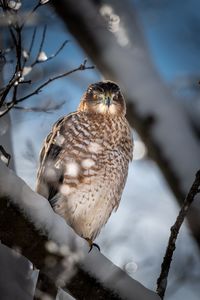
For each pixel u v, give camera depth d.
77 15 12.95
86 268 7.88
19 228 7.41
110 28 12.84
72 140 10.80
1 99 7.73
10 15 8.19
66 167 10.64
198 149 12.53
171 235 8.38
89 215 10.75
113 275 7.98
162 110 12.70
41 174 10.59
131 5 13.46
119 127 11.23
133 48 13.16
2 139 9.71
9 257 9.36
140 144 12.67
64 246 7.67
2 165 7.19
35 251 7.61
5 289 9.20
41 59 8.62
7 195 7.21
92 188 10.70
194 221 11.80
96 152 10.83
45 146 11.09
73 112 11.90
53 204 10.53
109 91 11.65
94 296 8.00
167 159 12.44
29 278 9.49
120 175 11.05
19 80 7.84
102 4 13.15
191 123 12.83
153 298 8.13
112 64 12.96
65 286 7.99
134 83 12.84
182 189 12.26
